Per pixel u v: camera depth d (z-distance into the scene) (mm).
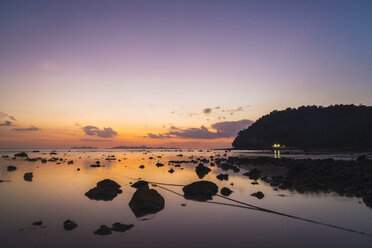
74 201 13992
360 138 142875
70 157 65000
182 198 15180
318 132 172125
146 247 7938
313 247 8039
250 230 9594
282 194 16391
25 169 31641
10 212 11742
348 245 8203
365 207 13008
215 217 11289
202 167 31031
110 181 18047
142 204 12500
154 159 59469
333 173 25562
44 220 10586
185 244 8195
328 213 11906
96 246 7969
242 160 51594
